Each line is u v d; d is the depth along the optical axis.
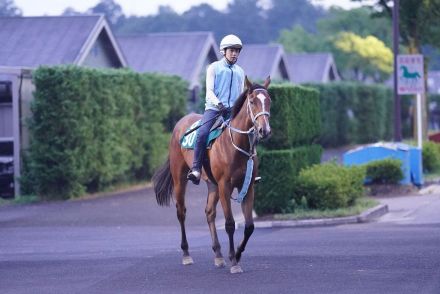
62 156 24.64
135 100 28.34
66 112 24.53
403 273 11.66
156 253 14.59
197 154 12.55
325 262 12.78
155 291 10.99
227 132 12.10
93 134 25.62
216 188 12.88
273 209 19.83
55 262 13.92
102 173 26.22
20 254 15.10
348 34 69.25
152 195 25.88
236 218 20.33
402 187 25.55
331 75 69.31
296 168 20.27
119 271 12.69
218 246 12.73
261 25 120.12
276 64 57.06
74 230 18.78
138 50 49.12
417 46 35.12
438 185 27.89
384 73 72.56
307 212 19.52
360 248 14.23
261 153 19.58
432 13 33.88
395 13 28.14
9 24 38.22
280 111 19.70
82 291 11.20
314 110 22.33
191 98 46.31
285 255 13.66
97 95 25.73
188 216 21.08
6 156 25.75
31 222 20.19
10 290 11.49
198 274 12.15
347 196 20.36
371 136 54.41
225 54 12.58
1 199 24.83
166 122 31.23
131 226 19.44
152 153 29.67
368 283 10.98
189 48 48.50
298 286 10.94
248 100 11.80
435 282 10.96
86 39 36.44
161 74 30.47
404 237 15.59
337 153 45.47
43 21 38.09
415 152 26.81
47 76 24.45
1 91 26.06
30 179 25.06
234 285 11.18
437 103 71.25
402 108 59.16
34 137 24.72
